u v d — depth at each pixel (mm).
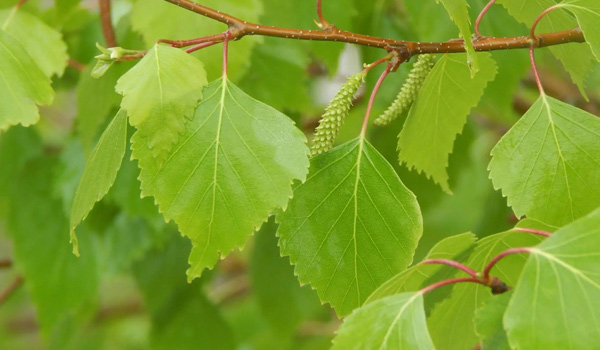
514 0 588
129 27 669
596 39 546
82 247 736
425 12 676
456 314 554
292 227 545
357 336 515
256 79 685
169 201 534
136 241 737
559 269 503
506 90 685
